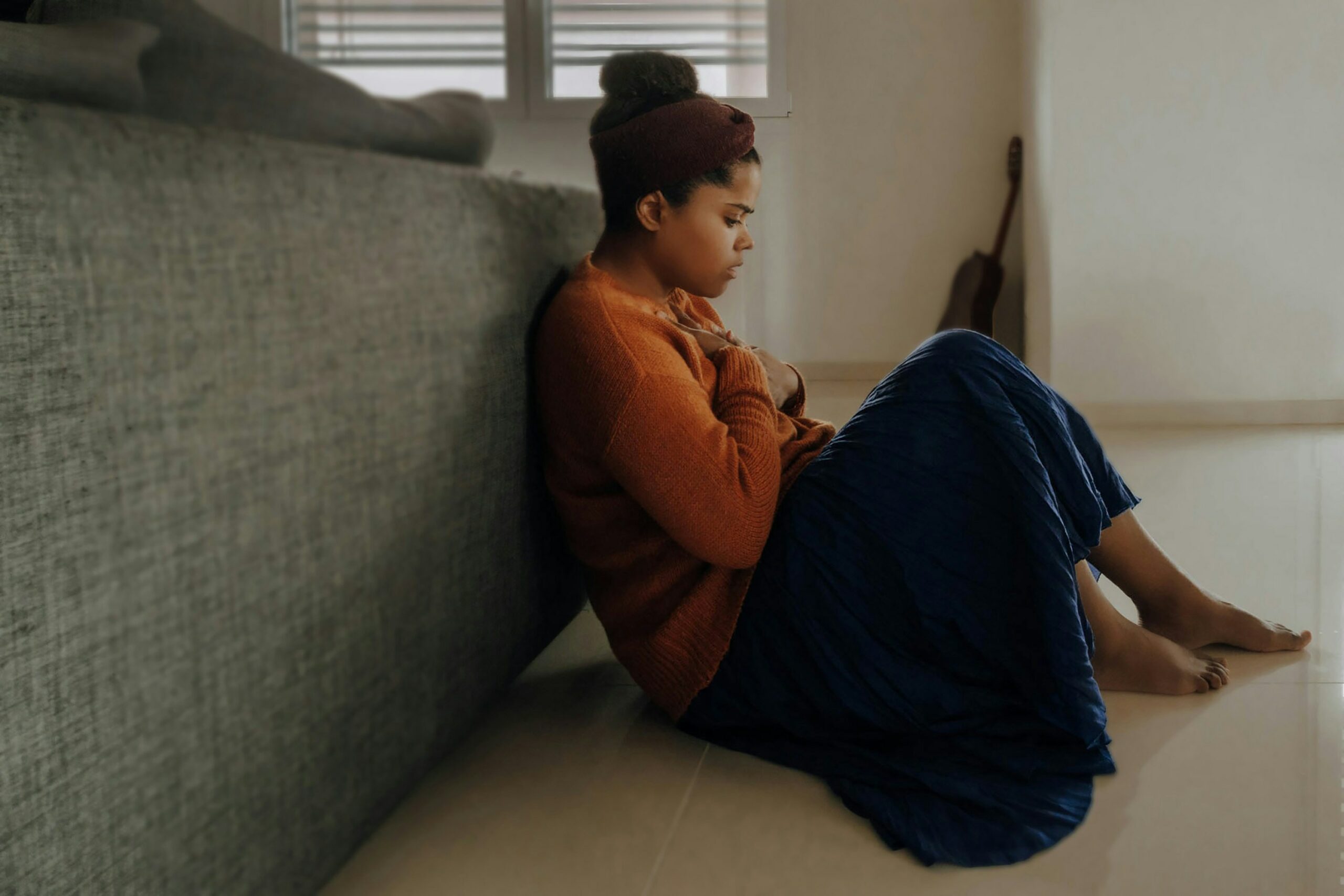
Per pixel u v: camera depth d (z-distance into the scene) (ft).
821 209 14.33
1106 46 10.72
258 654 2.44
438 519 3.32
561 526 4.50
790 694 3.77
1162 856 3.10
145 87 2.15
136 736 2.07
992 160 14.05
